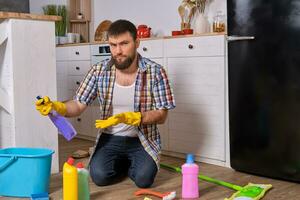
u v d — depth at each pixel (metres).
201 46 2.87
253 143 2.57
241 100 2.62
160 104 2.23
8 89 2.43
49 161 2.11
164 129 3.20
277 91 2.41
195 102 2.96
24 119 2.43
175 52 3.05
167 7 3.61
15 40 2.38
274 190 2.26
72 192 1.84
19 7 2.72
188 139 3.03
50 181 2.38
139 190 2.18
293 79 2.33
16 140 2.41
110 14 4.25
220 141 2.83
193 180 2.09
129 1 4.00
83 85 2.27
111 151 2.32
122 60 2.13
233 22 2.62
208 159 2.93
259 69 2.50
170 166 2.70
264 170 2.53
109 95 2.29
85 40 4.53
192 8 3.29
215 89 2.82
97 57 3.71
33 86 2.46
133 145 2.32
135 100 2.26
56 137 2.56
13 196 2.08
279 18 2.37
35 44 2.46
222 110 2.79
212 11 3.22
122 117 2.01
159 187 2.29
